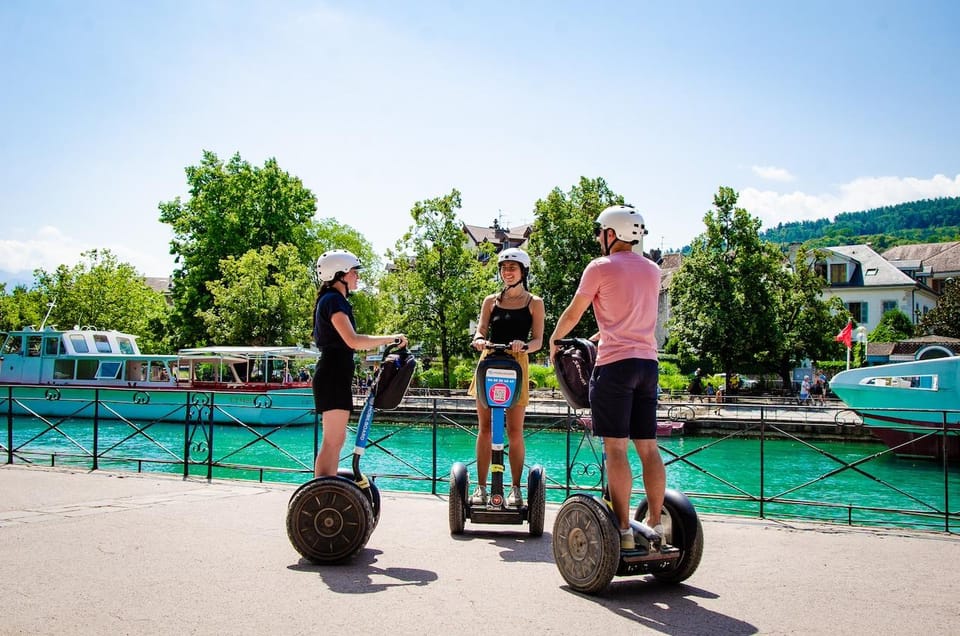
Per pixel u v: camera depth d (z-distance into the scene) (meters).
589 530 3.98
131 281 51.66
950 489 17.25
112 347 32.66
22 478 8.35
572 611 3.66
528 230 39.28
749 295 34.50
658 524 4.23
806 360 44.25
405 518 6.50
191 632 3.19
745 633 3.36
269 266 39.94
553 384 37.41
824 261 58.34
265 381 29.22
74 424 29.05
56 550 4.70
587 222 37.59
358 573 4.34
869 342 51.41
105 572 4.19
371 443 9.67
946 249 81.12
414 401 32.12
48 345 30.89
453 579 4.27
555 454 22.56
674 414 28.22
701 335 34.50
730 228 35.09
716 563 4.89
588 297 4.16
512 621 3.47
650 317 4.16
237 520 5.88
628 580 4.39
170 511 6.24
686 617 3.60
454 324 35.47
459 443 24.67
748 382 40.97
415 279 35.66
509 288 6.05
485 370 5.52
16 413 30.86
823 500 15.54
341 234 48.06
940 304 49.56
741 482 17.89
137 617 3.38
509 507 5.68
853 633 3.39
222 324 37.06
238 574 4.23
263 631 3.23
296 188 44.19
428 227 36.19
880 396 22.80
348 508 4.52
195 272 41.50
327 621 3.39
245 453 21.05
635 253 4.29
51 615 3.38
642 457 4.24
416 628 3.32
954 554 5.25
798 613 3.70
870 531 6.18
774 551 5.30
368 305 46.50
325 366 4.86
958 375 21.38
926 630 3.45
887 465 21.28
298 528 4.51
